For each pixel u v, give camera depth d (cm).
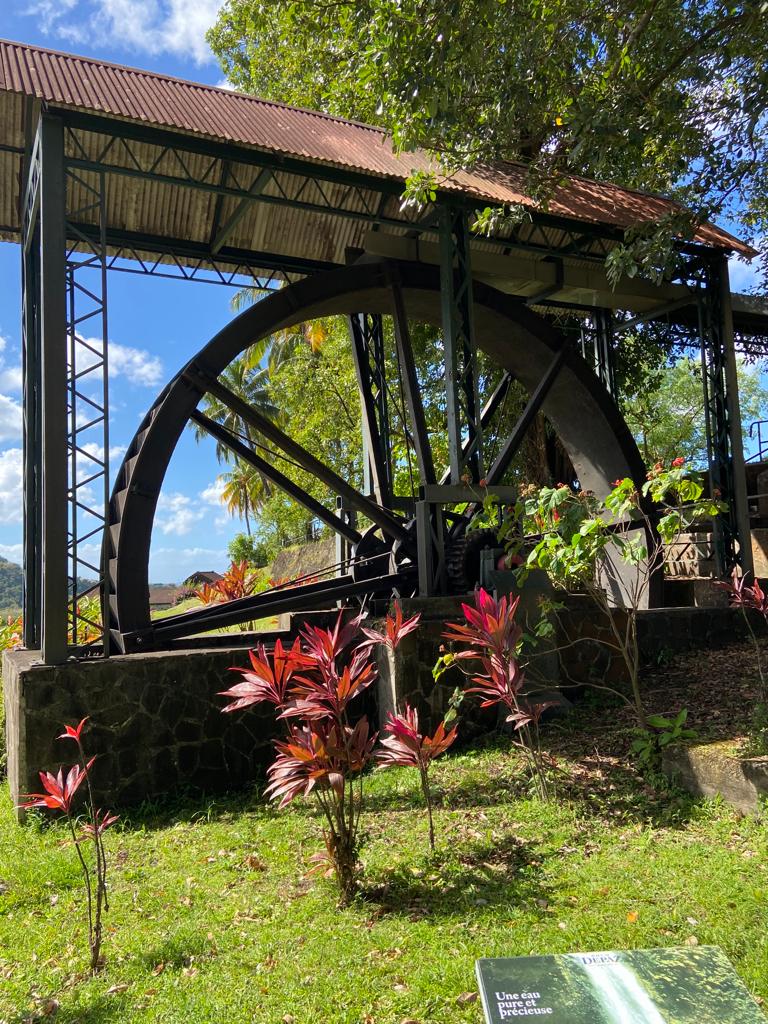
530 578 799
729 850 432
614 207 1132
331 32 981
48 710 637
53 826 595
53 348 695
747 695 708
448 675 746
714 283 1210
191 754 680
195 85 936
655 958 262
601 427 1238
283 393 2553
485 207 982
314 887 444
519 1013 238
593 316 1453
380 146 976
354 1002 319
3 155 884
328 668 430
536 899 399
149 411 928
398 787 617
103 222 769
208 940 387
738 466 1182
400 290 1034
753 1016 238
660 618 920
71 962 376
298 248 1141
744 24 733
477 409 964
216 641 866
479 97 784
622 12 751
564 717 754
